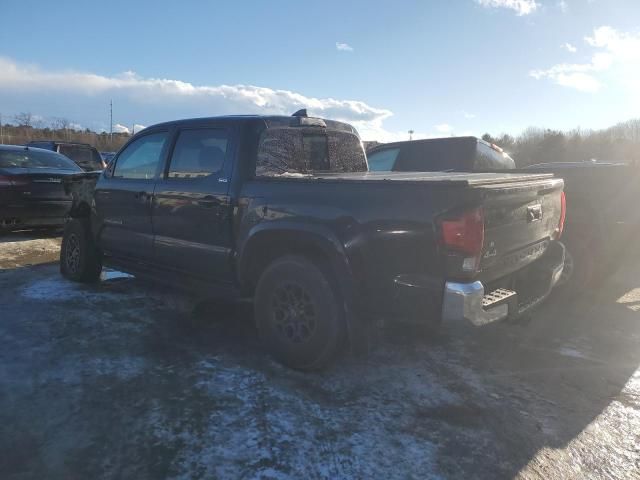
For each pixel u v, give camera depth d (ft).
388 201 10.29
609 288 20.25
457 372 12.45
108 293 18.13
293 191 11.80
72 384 11.14
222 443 9.12
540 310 17.42
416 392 11.34
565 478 8.60
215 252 13.58
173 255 14.92
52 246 26.66
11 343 13.25
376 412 10.41
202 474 8.28
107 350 13.03
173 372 11.89
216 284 14.08
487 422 10.19
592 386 11.91
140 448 8.91
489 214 10.05
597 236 17.89
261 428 9.64
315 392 11.18
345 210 10.84
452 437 9.62
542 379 12.21
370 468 8.61
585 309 17.61
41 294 17.72
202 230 13.84
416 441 9.44
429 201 9.82
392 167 25.86
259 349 13.43
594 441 9.67
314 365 11.80
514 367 12.85
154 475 8.21
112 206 17.20
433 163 24.59
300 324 11.94
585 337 14.98
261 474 8.34
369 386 11.55
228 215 13.03
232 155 13.21
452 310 9.73
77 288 18.62
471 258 9.65
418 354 13.48
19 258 23.54
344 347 11.83
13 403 10.27
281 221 11.81
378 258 10.43
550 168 19.36
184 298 17.78
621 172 17.79
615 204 17.83
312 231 11.19
